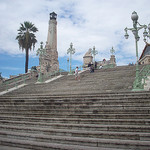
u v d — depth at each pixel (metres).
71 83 17.92
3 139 6.80
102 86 14.48
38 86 19.31
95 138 6.10
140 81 11.84
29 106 10.47
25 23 38.06
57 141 6.27
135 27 12.66
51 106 9.87
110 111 8.20
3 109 11.10
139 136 5.70
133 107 7.96
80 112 8.80
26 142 6.34
